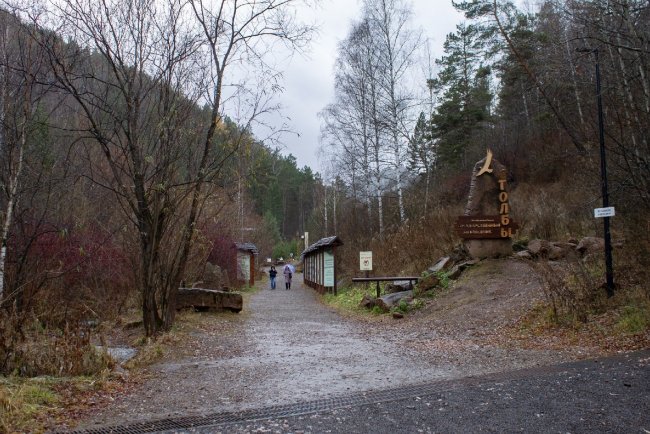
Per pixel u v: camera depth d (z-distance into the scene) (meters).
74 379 6.92
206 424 5.19
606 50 15.60
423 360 8.66
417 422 5.06
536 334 10.37
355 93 26.98
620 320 9.55
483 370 7.55
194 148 11.44
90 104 10.20
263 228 57.69
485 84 41.41
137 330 11.91
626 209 13.05
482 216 18.45
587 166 16.39
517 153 32.91
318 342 11.23
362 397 6.17
